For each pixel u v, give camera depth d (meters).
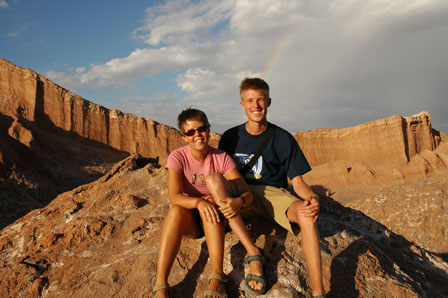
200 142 2.79
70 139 44.94
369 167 53.72
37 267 3.21
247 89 3.05
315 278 2.46
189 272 2.80
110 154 47.12
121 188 4.54
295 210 2.65
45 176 29.80
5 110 42.38
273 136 3.12
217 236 2.55
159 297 2.40
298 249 2.99
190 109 2.83
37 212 4.57
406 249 3.88
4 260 3.60
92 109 48.59
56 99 46.22
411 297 2.75
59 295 2.85
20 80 45.50
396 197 14.82
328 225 3.60
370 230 3.97
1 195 20.66
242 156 3.17
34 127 39.75
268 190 3.01
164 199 4.11
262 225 3.25
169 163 2.88
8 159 24.41
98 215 3.93
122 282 2.81
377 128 57.00
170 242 2.54
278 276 2.69
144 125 51.72
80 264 3.22
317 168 53.56
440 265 3.78
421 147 56.84
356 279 2.82
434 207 13.41
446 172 52.09
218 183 2.57
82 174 37.03
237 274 2.73
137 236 3.52
